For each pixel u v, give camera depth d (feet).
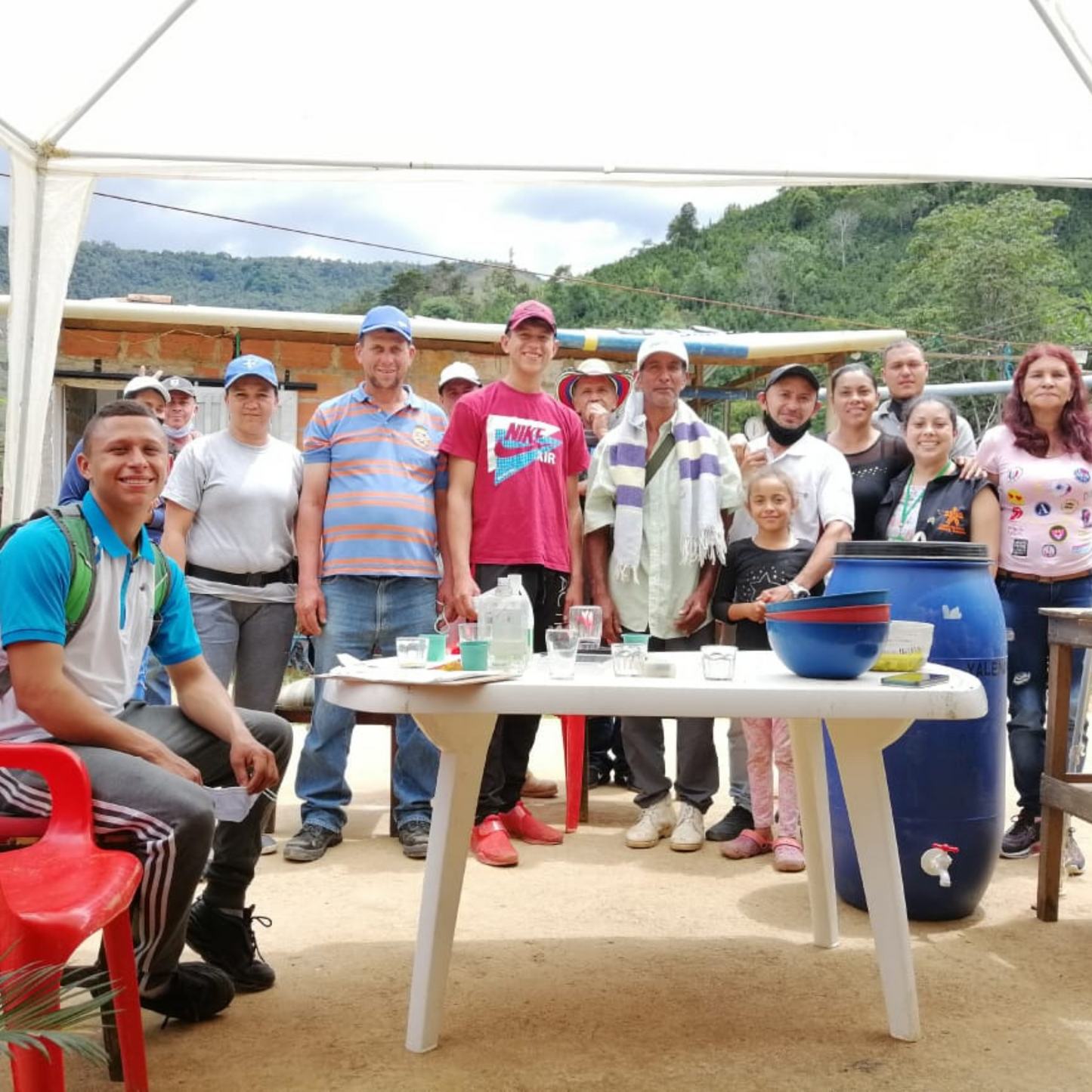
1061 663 10.71
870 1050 7.83
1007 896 11.57
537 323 13.00
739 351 28.40
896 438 13.74
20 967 5.40
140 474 7.92
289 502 13.37
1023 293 126.72
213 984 8.20
